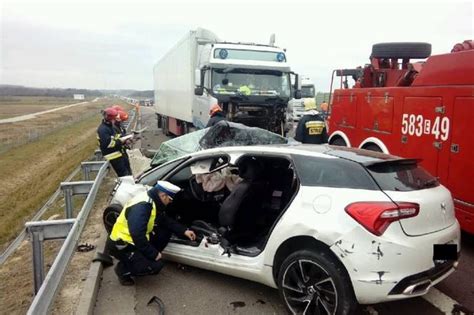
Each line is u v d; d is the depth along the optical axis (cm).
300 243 389
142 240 455
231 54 1229
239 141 666
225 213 465
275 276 409
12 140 2698
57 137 2911
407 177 390
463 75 576
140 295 454
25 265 620
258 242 464
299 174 404
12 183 1556
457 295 446
